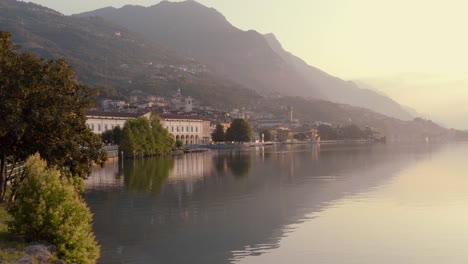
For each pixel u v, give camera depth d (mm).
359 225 47125
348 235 43219
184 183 81125
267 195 66938
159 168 112500
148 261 35156
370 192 70062
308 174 98438
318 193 69000
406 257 36625
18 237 28562
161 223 47750
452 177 92125
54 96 42000
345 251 38156
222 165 123625
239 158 157125
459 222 48250
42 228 28562
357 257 36562
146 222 48188
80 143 47781
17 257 24625
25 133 40469
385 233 43844
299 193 69062
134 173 98875
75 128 45875
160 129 169375
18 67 41594
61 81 43812
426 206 57438
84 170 49438
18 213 28766
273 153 195875
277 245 39781
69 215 29422
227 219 49875
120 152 144375
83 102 46875
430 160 147500
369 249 38656
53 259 26297
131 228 45500
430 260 35875
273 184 80125
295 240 41438
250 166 120312
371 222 48500
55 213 28484
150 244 39781
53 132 42094
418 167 118250
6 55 41906
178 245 39500
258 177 91812
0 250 25609
